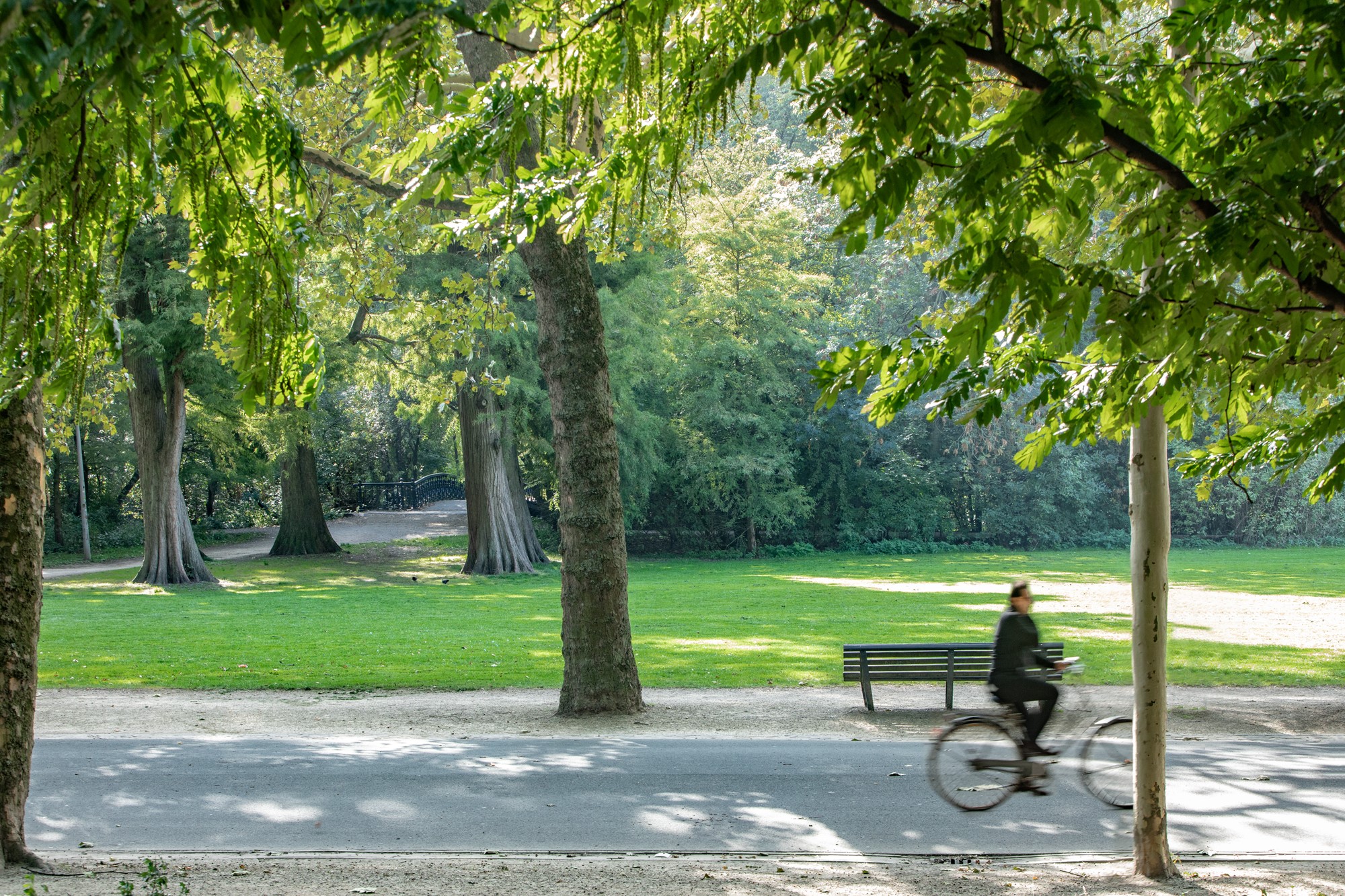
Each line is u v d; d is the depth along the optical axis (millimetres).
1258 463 7879
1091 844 7496
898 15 4078
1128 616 23125
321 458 58750
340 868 6742
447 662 16891
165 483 33500
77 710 12906
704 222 42812
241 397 4648
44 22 2641
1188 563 42344
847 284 50312
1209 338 3994
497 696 14172
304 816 8172
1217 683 14766
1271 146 3832
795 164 50219
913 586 32656
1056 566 42031
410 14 3334
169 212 4961
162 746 10750
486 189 6137
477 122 5500
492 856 7152
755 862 7008
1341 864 6980
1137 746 6734
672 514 51281
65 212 4004
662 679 15258
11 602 6730
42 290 4020
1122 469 56000
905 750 10570
